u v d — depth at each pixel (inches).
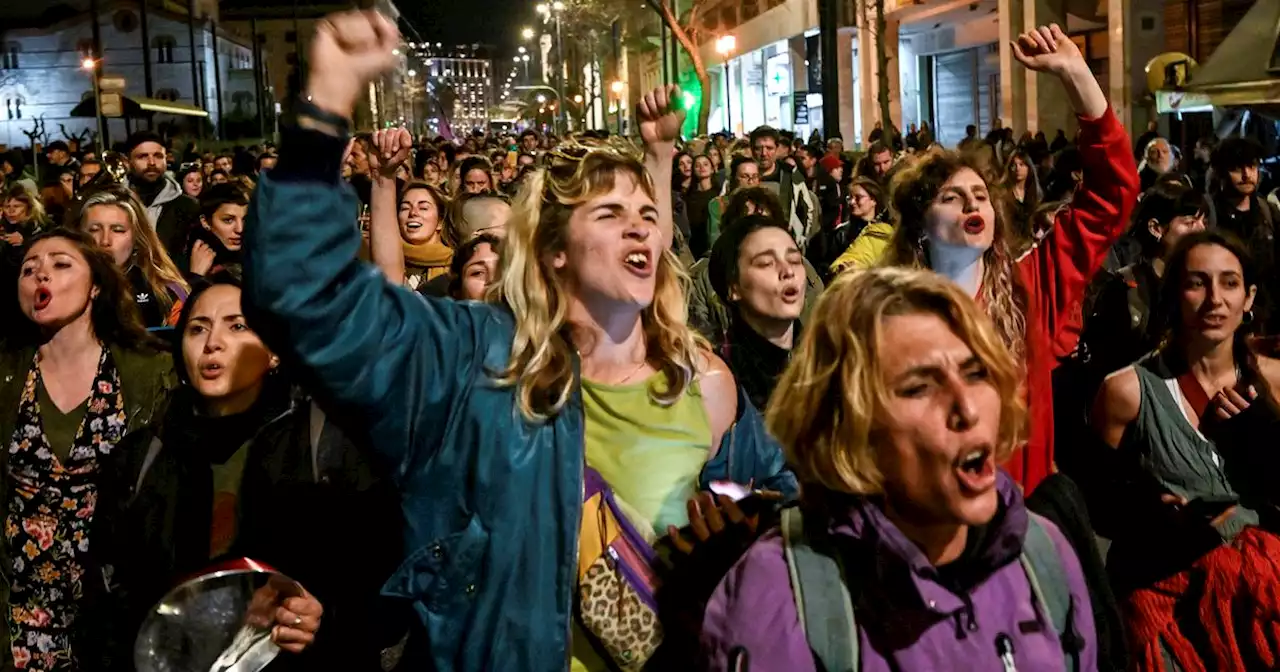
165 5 2947.8
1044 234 177.6
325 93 91.6
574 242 110.3
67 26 2847.0
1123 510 152.7
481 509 101.8
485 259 204.2
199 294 151.1
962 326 86.4
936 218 162.9
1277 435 144.4
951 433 84.7
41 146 1083.3
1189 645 144.6
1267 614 139.0
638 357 116.3
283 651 127.1
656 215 113.9
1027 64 171.9
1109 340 225.1
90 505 178.1
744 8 2132.1
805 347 91.0
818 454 89.1
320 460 138.5
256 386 151.9
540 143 1315.2
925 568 85.8
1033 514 96.9
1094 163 172.9
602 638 107.0
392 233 178.2
